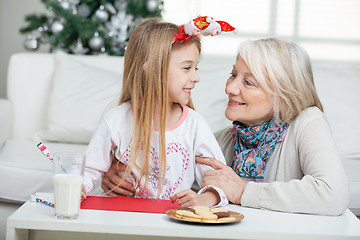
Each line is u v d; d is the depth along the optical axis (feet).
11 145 7.07
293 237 3.27
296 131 4.66
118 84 7.61
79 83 7.63
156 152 4.49
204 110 7.35
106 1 11.00
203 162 4.52
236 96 4.72
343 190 4.00
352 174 5.99
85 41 10.99
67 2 10.85
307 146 4.44
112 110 4.61
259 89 4.60
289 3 16.51
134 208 3.75
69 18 10.75
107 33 11.00
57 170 3.42
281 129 4.76
